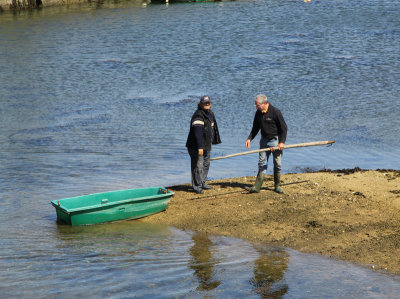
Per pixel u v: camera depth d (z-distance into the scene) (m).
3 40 132.00
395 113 68.19
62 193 42.94
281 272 26.28
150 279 25.39
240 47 118.50
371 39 123.62
